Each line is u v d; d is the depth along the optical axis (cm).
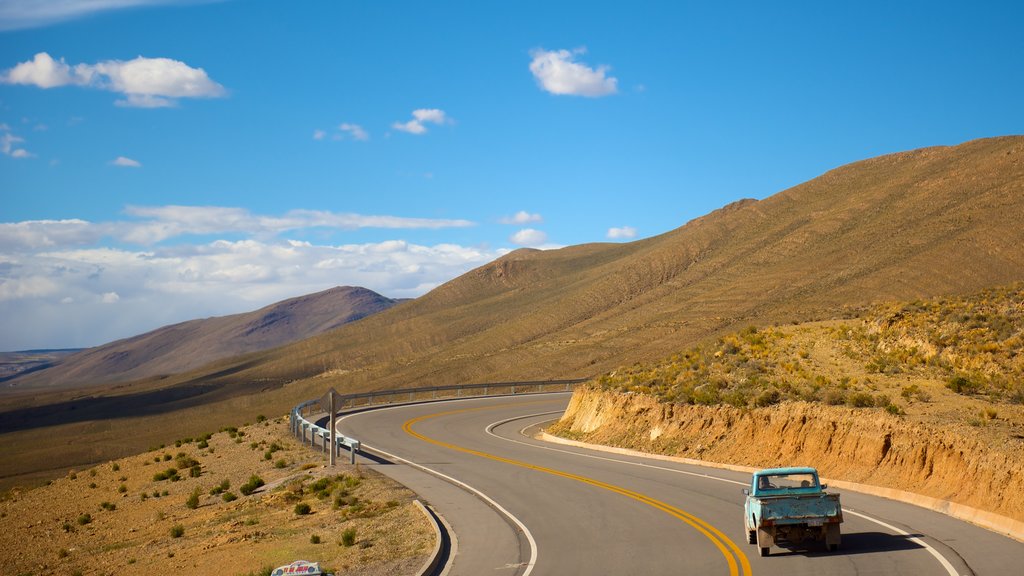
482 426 4703
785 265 11562
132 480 3788
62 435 15588
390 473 2909
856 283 9081
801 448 2656
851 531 1705
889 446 2320
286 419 5238
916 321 3825
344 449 3688
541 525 1944
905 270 8819
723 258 13862
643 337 10569
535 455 3397
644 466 2945
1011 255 8162
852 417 2531
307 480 2884
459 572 1541
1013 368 2931
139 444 11994
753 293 10706
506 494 2419
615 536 1777
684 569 1460
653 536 1759
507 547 1727
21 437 15800
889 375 3167
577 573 1469
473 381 11106
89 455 11319
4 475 10175
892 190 12812
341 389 14538
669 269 15112
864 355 3612
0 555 2523
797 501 1546
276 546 2003
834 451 2514
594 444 3672
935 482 2067
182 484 3409
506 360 12112
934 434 2173
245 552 1991
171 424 14525
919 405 2581
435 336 19188
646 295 13738
